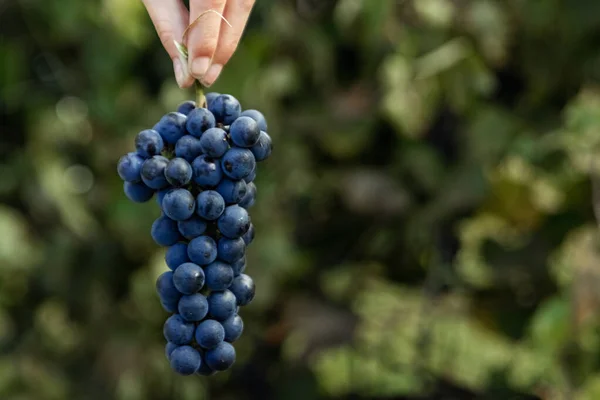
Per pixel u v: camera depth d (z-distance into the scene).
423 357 1.59
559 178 1.55
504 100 1.70
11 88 1.67
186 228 0.89
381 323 1.60
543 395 1.54
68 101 1.72
